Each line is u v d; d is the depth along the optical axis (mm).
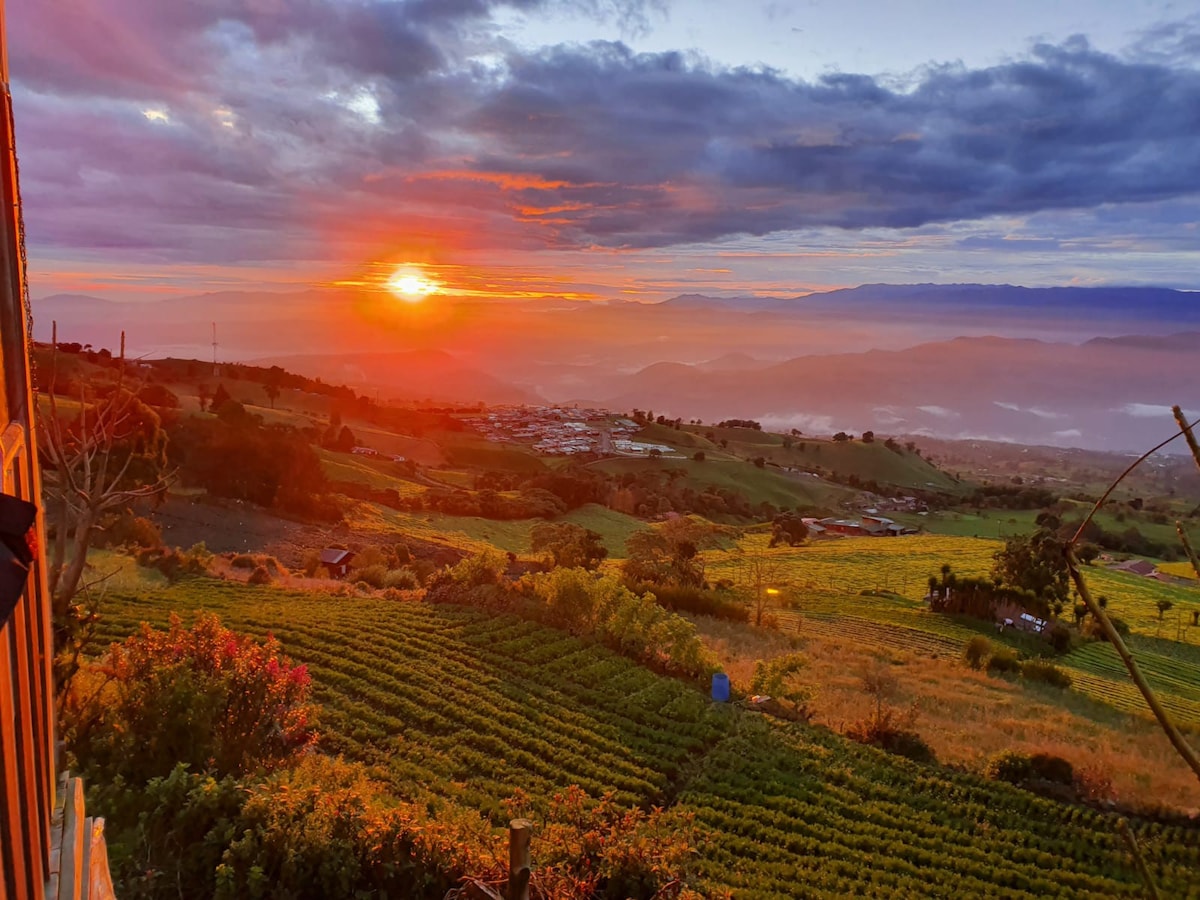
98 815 11703
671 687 33406
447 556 68250
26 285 5676
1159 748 34656
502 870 11500
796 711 33250
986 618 68562
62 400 49719
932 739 31266
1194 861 23031
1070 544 2998
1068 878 21281
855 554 108688
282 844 11383
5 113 5051
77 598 26609
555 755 24969
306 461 77500
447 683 29547
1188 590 99250
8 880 4793
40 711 6367
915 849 21812
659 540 76125
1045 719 38219
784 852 21031
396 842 12117
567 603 39812
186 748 13898
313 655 29859
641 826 13242
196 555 45781
